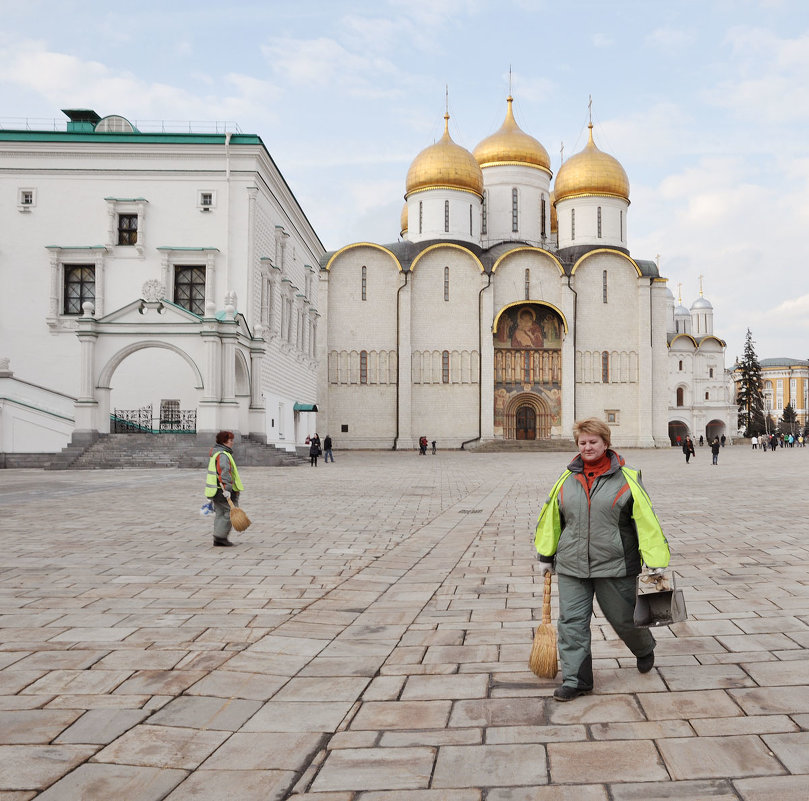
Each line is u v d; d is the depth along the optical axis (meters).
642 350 68.12
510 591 8.16
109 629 6.62
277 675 5.42
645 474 29.33
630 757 4.04
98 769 3.97
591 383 67.88
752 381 111.69
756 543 10.93
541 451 63.19
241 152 37.03
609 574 4.86
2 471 27.97
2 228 37.78
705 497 18.59
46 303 37.69
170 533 12.35
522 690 5.08
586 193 70.38
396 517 14.86
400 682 5.27
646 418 67.75
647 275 69.25
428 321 66.31
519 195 73.25
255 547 11.05
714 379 94.00
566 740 4.27
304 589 8.25
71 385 37.41
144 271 37.38
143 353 36.56
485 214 73.56
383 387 65.88
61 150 37.53
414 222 69.81
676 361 92.56
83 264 37.75
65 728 4.49
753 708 4.65
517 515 15.29
